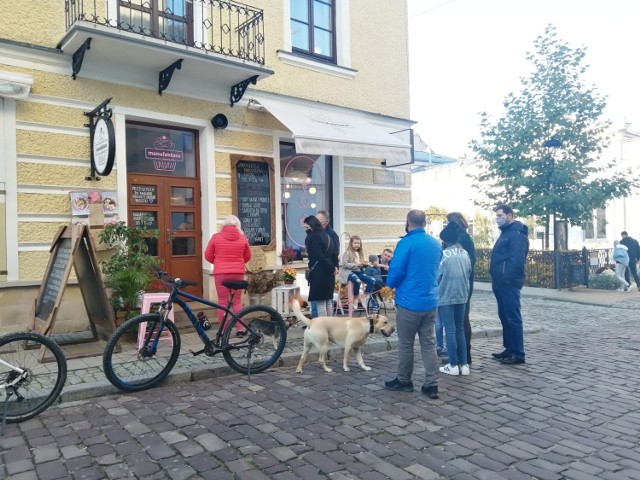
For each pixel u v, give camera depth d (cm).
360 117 1114
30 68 709
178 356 587
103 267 700
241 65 819
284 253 977
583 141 1477
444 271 577
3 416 431
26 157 702
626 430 422
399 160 1038
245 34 915
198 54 773
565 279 1541
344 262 874
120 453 374
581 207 1443
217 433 411
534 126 1482
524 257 632
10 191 686
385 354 701
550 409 472
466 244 624
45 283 656
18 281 688
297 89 1012
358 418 447
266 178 954
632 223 2289
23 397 464
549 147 1439
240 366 589
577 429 424
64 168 731
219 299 731
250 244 927
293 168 1034
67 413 461
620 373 596
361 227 1124
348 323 602
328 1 1098
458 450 381
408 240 509
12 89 672
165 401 495
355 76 1111
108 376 504
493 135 1590
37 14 720
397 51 1200
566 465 357
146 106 809
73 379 529
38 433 413
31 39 715
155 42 730
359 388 536
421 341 512
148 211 829
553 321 1013
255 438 401
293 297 839
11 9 701
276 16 980
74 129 741
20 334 452
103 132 677
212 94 881
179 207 862
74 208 729
